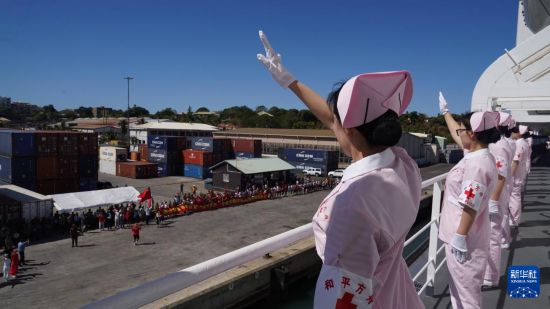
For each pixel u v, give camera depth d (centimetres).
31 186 2922
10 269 1437
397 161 123
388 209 110
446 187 271
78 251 1800
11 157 2828
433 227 312
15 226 1978
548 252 421
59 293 1320
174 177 4506
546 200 700
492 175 241
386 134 111
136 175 4325
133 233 1933
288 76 149
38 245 1888
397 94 114
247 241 2009
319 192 3631
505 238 434
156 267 1594
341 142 128
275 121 10131
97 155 3288
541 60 655
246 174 3541
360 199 106
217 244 1942
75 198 2291
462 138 261
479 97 698
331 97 129
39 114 16788
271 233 2177
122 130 9894
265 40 149
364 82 108
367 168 113
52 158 3017
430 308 301
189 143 4897
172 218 2519
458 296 261
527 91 647
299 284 334
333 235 106
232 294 330
